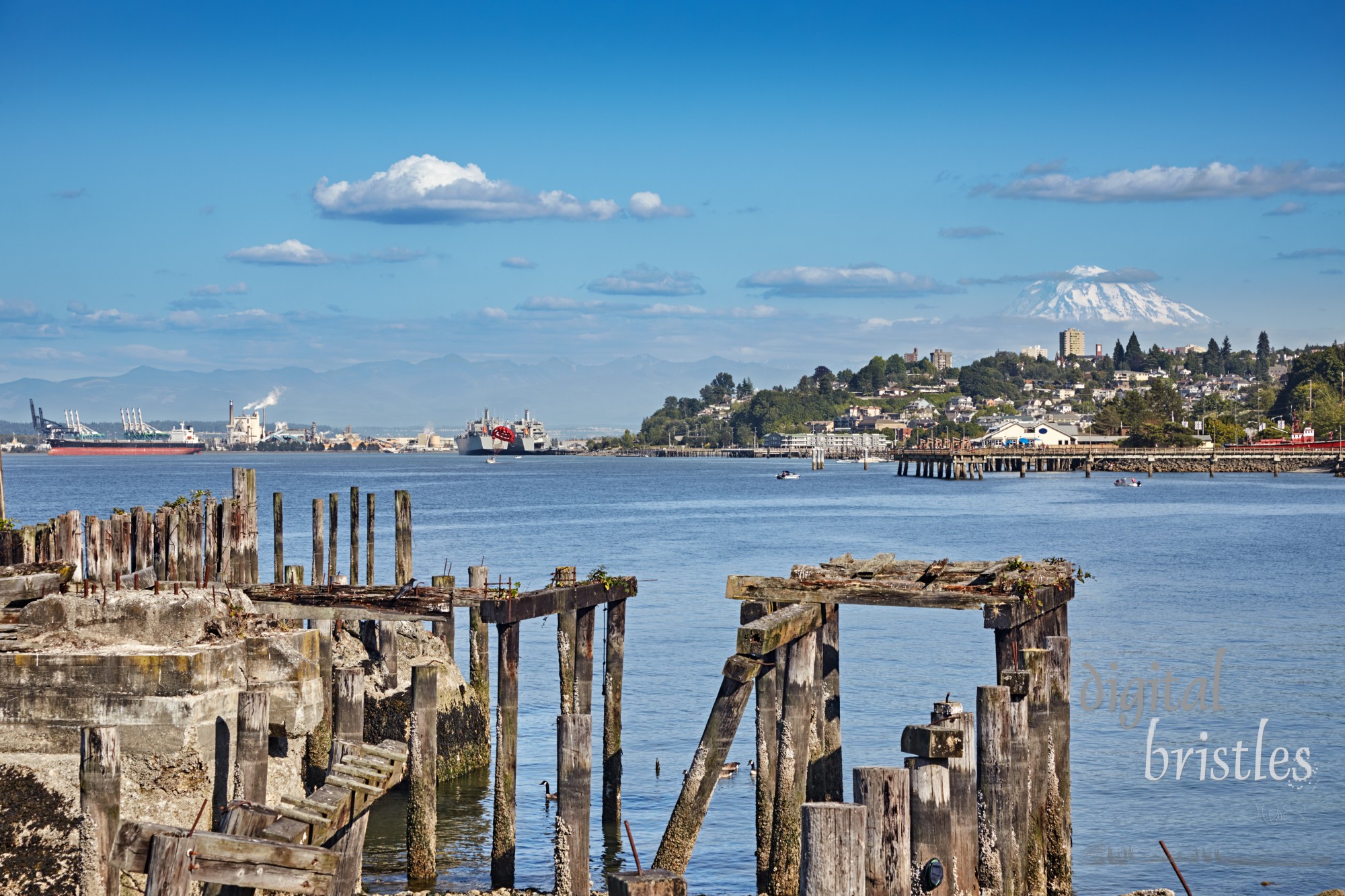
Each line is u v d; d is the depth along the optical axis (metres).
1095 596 60.78
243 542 30.95
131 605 23.83
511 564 74.00
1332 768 31.11
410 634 32.94
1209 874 24.44
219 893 13.75
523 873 24.81
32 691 22.14
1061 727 21.22
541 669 43.94
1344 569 72.38
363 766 18.33
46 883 21.59
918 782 14.20
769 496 168.25
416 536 94.50
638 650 46.59
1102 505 140.38
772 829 21.72
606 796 27.97
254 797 21.19
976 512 129.62
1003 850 18.12
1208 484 190.75
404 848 26.22
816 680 22.45
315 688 24.97
